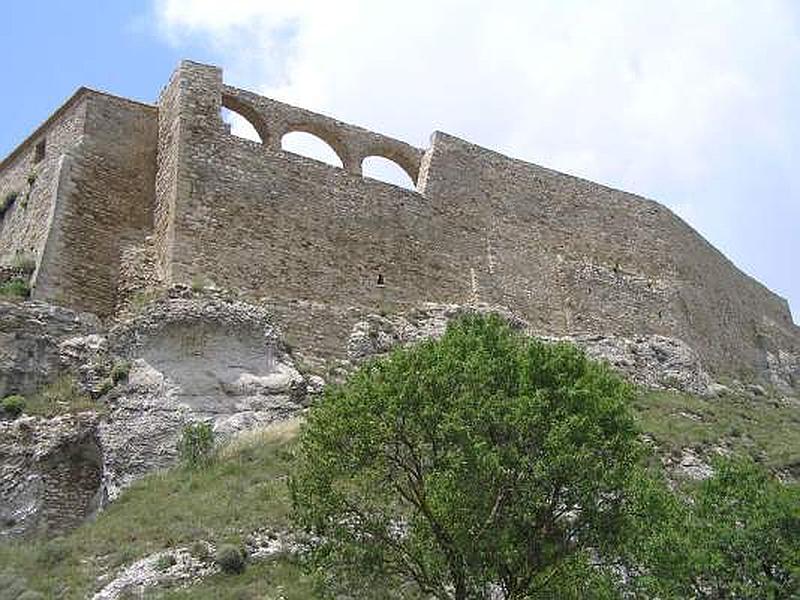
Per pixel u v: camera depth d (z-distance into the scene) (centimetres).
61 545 2536
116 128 3816
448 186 4322
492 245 4353
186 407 3114
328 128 4100
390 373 2088
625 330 4616
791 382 5641
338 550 2006
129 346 3219
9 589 2333
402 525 2155
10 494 2886
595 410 2016
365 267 3900
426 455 2016
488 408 1973
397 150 4300
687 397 4294
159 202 3709
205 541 2455
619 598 2044
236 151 3769
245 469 2864
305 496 2058
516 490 1944
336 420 2055
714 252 5575
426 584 2005
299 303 3656
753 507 2472
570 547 1972
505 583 1958
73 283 3469
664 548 2130
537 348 2116
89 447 3020
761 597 2347
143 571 2347
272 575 2336
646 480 2062
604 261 4747
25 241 3709
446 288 4106
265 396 3209
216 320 3284
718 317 5316
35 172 3881
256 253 3650
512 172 4603
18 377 3117
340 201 3947
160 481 2866
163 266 3516
